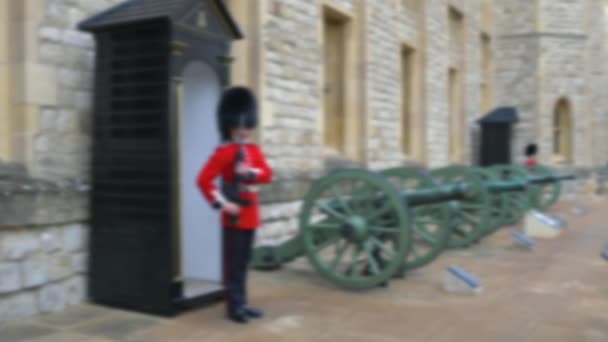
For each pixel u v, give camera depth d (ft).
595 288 17.02
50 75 13.32
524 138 53.47
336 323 13.16
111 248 13.67
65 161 13.65
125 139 13.39
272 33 21.33
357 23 27.99
